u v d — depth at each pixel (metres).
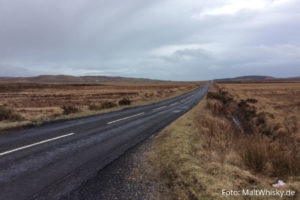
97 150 5.55
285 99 26.78
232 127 10.34
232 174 3.77
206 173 3.81
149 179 3.81
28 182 3.55
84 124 9.60
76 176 3.87
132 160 4.82
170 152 5.21
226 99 24.06
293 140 8.20
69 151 5.39
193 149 5.56
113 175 3.96
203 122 10.05
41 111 18.72
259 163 4.47
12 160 4.62
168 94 39.03
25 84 83.56
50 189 3.33
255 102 21.17
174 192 3.33
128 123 9.95
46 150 5.43
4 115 10.39
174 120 10.88
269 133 9.94
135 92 51.38
